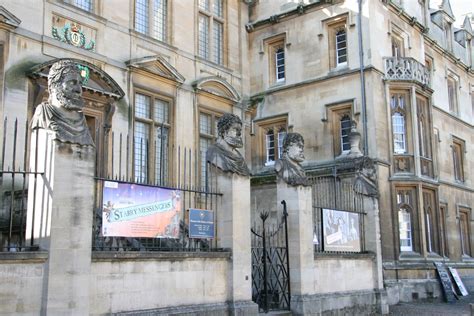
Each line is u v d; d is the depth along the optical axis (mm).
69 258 9000
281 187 14914
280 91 24375
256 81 25312
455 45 31359
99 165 15531
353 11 22469
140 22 20219
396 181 21234
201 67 22406
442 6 30281
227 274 12359
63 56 16969
